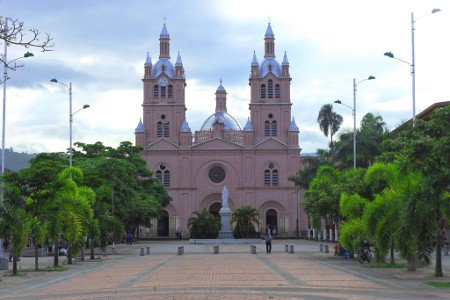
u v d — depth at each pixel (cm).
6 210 3566
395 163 3341
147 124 12794
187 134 12631
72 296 2520
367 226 3594
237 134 13062
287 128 12750
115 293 2600
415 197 3066
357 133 7844
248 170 12544
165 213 12538
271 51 13025
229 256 5638
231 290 2666
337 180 5516
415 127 3056
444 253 5281
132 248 7700
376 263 4094
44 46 1938
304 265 4247
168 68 12938
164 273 3662
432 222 3108
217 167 12656
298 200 12425
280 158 12569
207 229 9488
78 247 4562
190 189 12519
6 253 5397
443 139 2841
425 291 2581
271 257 5378
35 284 3117
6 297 2534
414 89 5069
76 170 4519
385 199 3525
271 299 2333
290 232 12356
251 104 12781
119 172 6519
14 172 3991
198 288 2759
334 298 2350
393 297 2367
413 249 3238
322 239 10050
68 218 4150
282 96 12794
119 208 6550
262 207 12525
